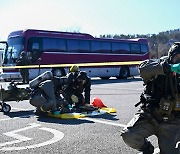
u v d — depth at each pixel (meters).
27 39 20.45
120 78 27.47
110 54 26.17
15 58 20.30
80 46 23.78
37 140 5.79
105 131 6.45
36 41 20.84
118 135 6.10
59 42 22.28
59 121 7.60
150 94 3.43
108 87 17.91
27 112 9.11
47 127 6.91
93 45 24.86
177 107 3.29
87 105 8.70
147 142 3.59
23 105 10.70
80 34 24.09
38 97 8.09
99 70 25.25
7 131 6.55
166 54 3.56
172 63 3.29
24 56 19.08
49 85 8.22
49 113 8.31
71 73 8.86
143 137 3.45
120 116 8.19
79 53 23.61
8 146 5.41
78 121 7.56
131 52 28.08
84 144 5.47
